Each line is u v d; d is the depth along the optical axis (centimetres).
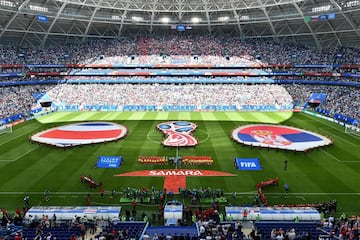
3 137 6153
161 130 6581
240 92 9900
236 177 4253
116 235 2572
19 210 3209
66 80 10419
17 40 10350
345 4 8431
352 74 9444
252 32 11856
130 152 5244
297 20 10100
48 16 9462
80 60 10988
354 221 2978
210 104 9331
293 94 9762
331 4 8938
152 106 9231
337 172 4412
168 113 8719
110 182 4088
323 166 4641
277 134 6297
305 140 5866
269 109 9181
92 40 11869
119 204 3534
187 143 5666
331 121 7706
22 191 3806
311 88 9925
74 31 11212
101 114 8575
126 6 10500
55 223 2931
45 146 5566
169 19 11488
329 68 10112
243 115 8419
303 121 7656
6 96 8831
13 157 4984
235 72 10800
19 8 8481
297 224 2875
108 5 10369
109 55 11331
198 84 10419
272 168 4559
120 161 4725
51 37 11069
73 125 7112
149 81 10500
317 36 10544
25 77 10050
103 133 6372
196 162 4716
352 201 3575
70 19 10062
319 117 8188
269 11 10494
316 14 9231
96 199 3638
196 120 7725
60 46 11306
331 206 3356
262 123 7375
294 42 11406
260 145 5516
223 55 11425
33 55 10550
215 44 11950
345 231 2580
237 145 5625
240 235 2588
